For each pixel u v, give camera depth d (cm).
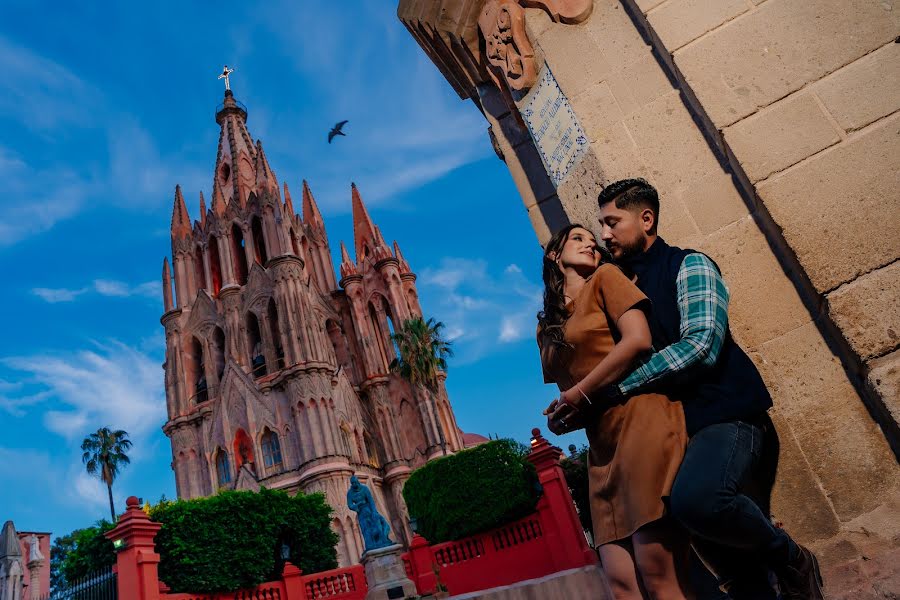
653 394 199
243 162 6681
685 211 318
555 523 1756
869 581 238
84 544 1747
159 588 1398
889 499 246
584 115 360
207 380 5438
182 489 5025
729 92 296
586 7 373
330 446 4672
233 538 1706
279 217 5772
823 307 261
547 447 1836
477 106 559
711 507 175
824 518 253
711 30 308
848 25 282
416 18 488
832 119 273
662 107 339
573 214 374
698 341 193
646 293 226
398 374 5641
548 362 229
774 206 273
